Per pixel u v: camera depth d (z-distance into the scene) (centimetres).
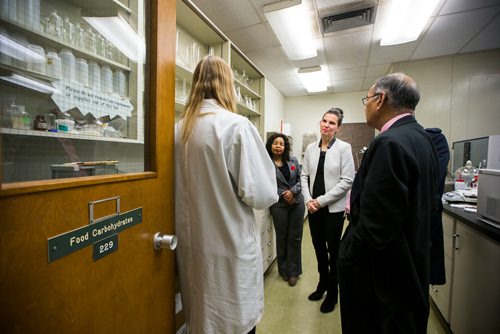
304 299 190
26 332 45
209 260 87
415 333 90
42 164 62
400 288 84
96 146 78
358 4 203
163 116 84
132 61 82
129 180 70
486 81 292
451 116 304
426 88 313
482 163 211
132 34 82
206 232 87
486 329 110
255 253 93
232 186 86
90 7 80
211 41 202
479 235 120
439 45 278
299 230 212
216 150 84
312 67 341
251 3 204
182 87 183
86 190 57
